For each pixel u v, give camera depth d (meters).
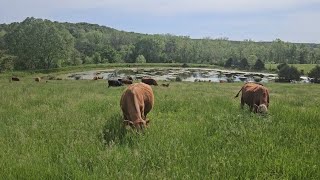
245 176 5.74
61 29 146.88
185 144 7.52
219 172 5.71
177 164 6.28
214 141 7.82
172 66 155.50
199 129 9.02
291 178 5.63
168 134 8.43
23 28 128.25
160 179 5.53
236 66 160.38
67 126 9.72
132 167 6.08
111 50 163.88
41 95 19.23
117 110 12.36
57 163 6.45
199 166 6.12
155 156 6.64
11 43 125.44
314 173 5.81
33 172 5.79
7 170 5.96
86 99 16.25
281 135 8.38
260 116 10.45
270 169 5.98
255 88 12.86
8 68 102.62
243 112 11.52
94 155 6.79
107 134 8.50
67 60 133.25
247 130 8.61
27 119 10.99
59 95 19.47
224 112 11.93
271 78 102.00
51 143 7.82
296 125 9.23
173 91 27.67
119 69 129.50
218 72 125.06
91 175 5.65
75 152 6.96
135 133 8.09
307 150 6.95
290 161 6.22
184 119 11.02
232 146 7.39
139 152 6.92
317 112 11.15
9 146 7.68
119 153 6.70
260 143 7.43
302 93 35.28
